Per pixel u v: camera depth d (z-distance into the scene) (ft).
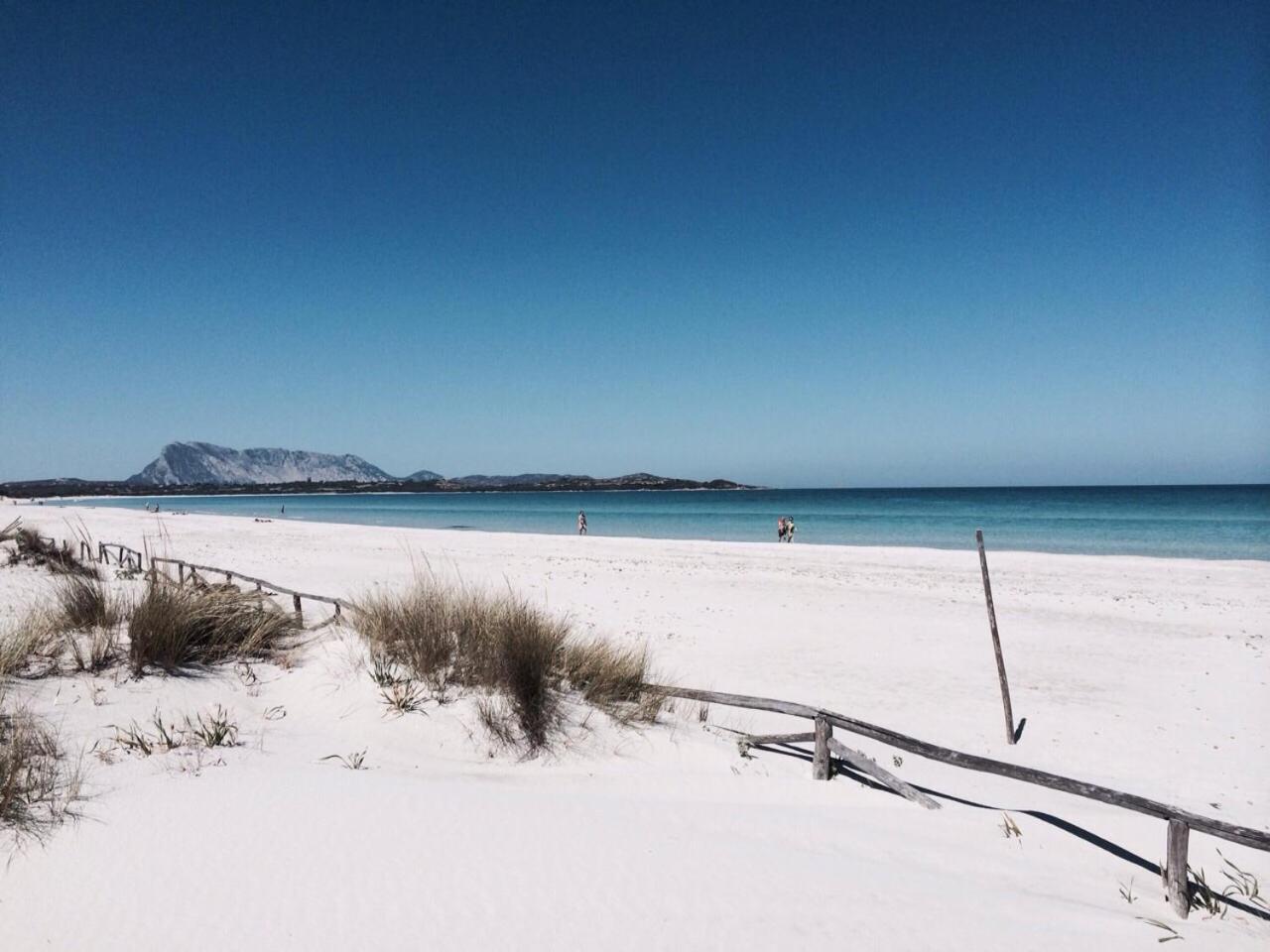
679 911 9.22
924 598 53.26
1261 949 10.19
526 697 16.94
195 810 11.18
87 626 20.70
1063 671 33.65
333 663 19.52
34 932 8.22
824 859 11.53
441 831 11.01
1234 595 54.65
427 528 163.02
